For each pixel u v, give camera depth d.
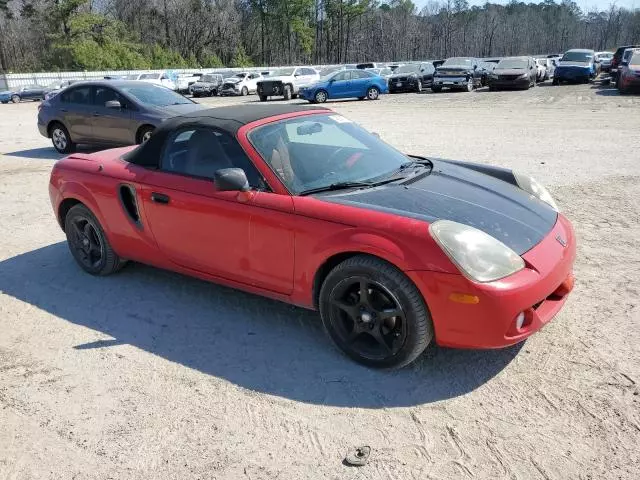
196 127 3.99
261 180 3.59
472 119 15.40
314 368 3.34
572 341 3.48
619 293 4.10
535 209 3.64
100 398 3.13
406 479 2.46
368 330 3.23
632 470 2.44
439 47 111.81
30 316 4.16
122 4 73.00
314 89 24.09
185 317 4.04
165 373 3.35
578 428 2.72
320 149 3.90
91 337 3.81
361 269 3.13
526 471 2.47
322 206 3.31
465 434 2.72
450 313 2.93
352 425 2.83
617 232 5.43
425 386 3.12
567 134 11.88
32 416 3.00
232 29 78.44
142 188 4.16
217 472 2.55
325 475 2.51
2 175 9.18
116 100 10.41
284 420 2.89
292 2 79.94
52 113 11.21
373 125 14.77
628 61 22.14
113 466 2.62
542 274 3.04
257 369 3.35
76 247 4.91
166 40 73.56
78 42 56.19
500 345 2.96
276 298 3.69
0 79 41.91
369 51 104.25
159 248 4.23
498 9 134.88
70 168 4.76
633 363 3.23
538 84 29.31
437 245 2.92
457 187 3.69
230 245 3.73
